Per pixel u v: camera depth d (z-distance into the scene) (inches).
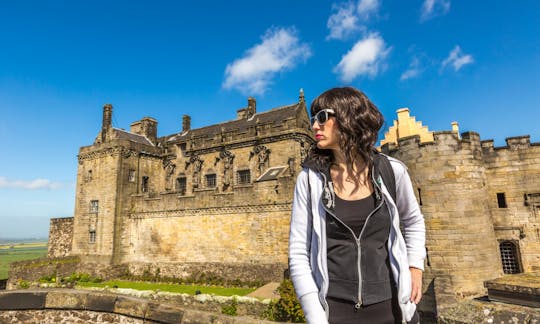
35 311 339.0
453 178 828.6
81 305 332.5
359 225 94.3
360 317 90.5
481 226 818.2
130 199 1552.7
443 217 819.4
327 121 98.6
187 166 1692.9
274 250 1130.7
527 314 159.2
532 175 861.2
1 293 341.4
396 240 96.3
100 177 1596.9
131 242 1472.7
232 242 1219.2
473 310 174.1
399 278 93.6
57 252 1712.6
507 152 893.8
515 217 862.5
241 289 1088.2
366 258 92.7
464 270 788.0
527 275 382.3
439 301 617.0
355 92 100.6
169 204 1405.0
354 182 99.4
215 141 1615.4
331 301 92.5
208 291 1068.5
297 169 1353.3
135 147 1644.9
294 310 690.8
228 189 1509.6
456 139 848.3
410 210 104.3
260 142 1467.8
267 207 1171.3
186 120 1979.6
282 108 1626.5
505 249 875.4
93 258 1503.4
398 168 102.8
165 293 928.3
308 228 99.6
